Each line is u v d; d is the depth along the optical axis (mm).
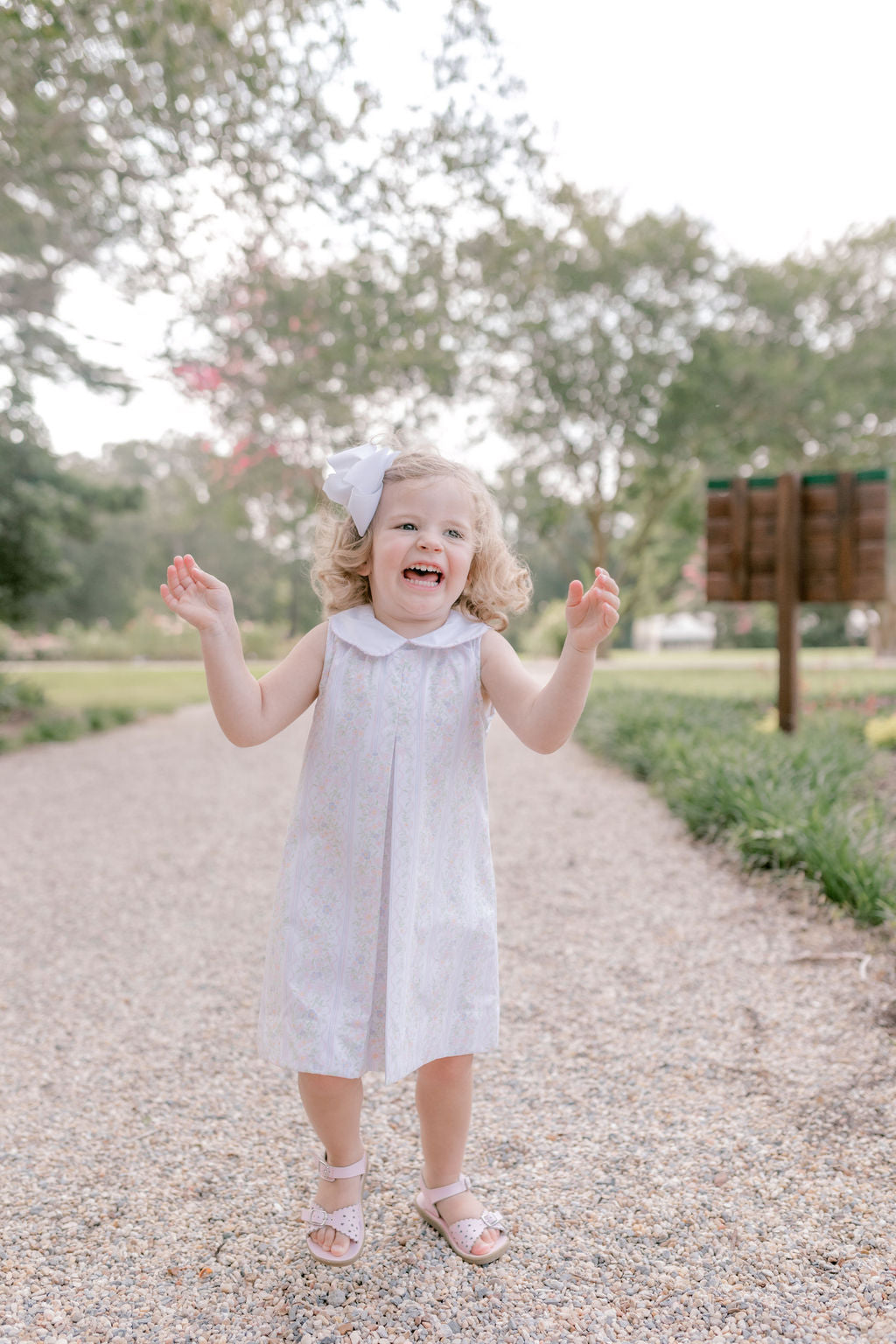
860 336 18844
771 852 4234
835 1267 1739
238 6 6707
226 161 8031
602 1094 2438
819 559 7648
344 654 1785
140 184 8766
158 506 43688
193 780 7664
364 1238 1881
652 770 6691
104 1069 2656
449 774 1793
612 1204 1966
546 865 4668
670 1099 2396
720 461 19141
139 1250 1851
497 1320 1638
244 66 7148
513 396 19094
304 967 1729
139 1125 2350
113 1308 1674
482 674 1854
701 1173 2064
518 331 17656
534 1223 1910
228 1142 2270
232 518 17875
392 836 1716
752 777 4957
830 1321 1602
